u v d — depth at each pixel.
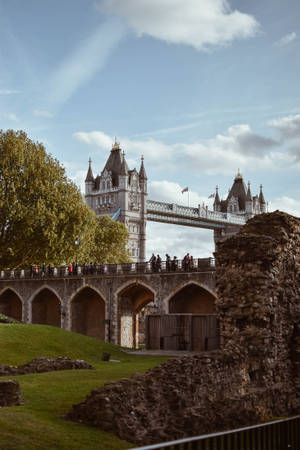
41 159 64.81
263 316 17.64
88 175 178.75
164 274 54.22
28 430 11.71
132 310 61.69
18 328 33.22
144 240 168.75
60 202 64.56
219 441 8.42
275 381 17.80
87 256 76.88
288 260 19.47
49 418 12.91
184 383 14.21
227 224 194.12
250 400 16.20
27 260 65.06
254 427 9.26
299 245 20.50
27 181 62.78
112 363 29.17
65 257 65.75
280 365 18.20
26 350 29.27
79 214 65.88
